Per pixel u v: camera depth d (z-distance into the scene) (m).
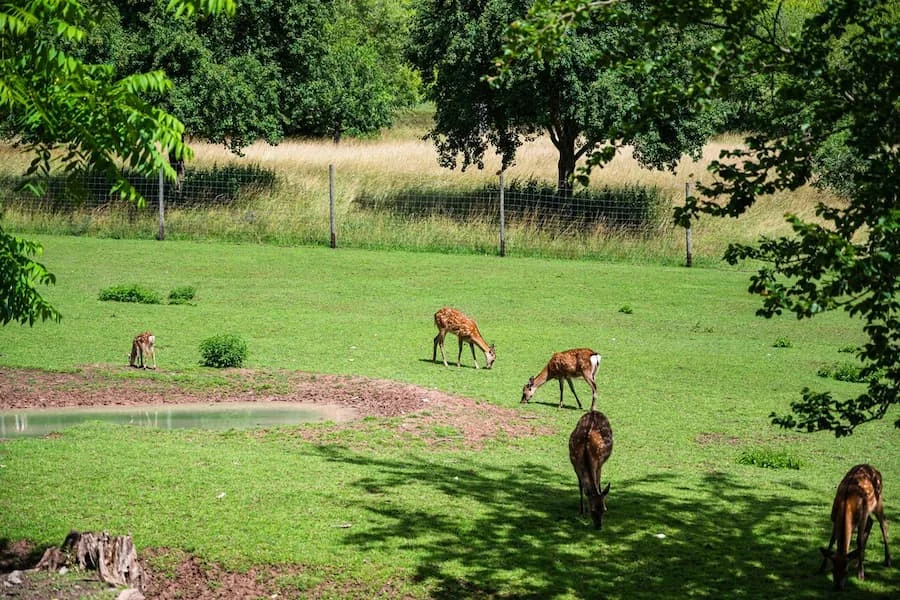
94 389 16.94
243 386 17.33
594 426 11.02
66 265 29.30
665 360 20.36
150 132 7.99
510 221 35.66
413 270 30.56
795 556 10.13
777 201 37.75
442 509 11.18
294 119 41.72
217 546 9.83
